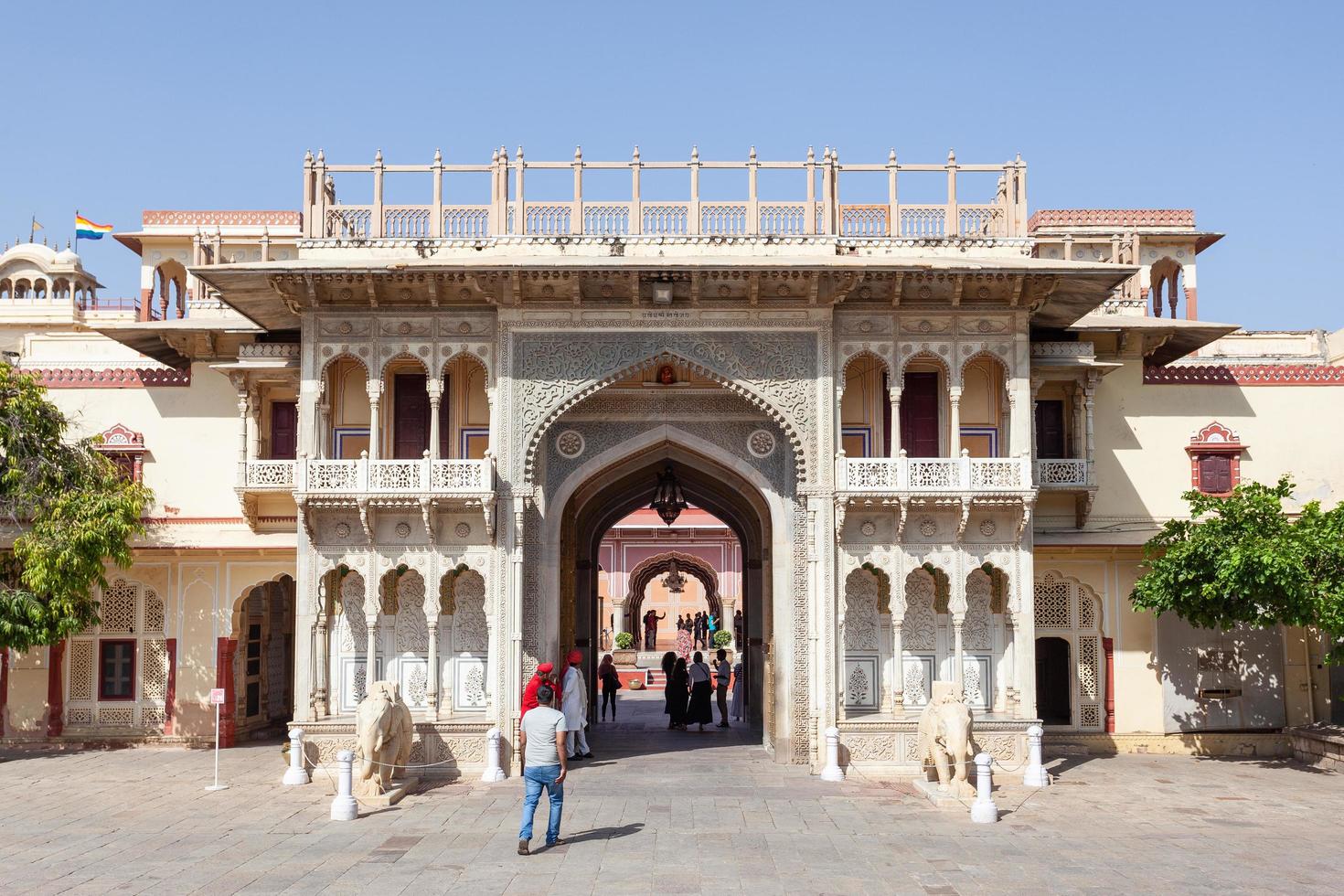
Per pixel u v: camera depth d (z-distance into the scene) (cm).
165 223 3303
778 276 1560
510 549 1572
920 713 1608
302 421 1584
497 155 1639
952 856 1045
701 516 3681
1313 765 1650
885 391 1678
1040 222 3259
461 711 1617
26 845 1099
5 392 1723
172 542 1827
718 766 1591
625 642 3525
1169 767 1634
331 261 1583
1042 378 1783
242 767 1620
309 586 1568
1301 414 1866
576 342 1596
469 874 972
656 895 905
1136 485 1845
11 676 1845
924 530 1587
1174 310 3209
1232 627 1622
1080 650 1827
